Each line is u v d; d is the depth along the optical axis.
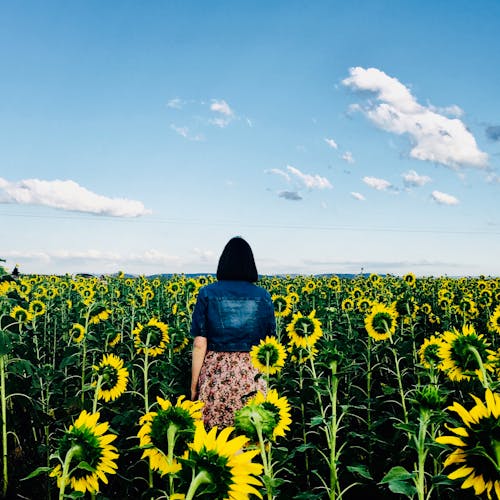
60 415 4.67
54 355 7.74
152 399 5.39
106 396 4.11
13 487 4.07
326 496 3.03
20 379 4.49
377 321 5.34
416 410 1.87
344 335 6.91
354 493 3.77
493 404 1.34
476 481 1.32
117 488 4.08
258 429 1.84
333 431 2.95
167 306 11.48
